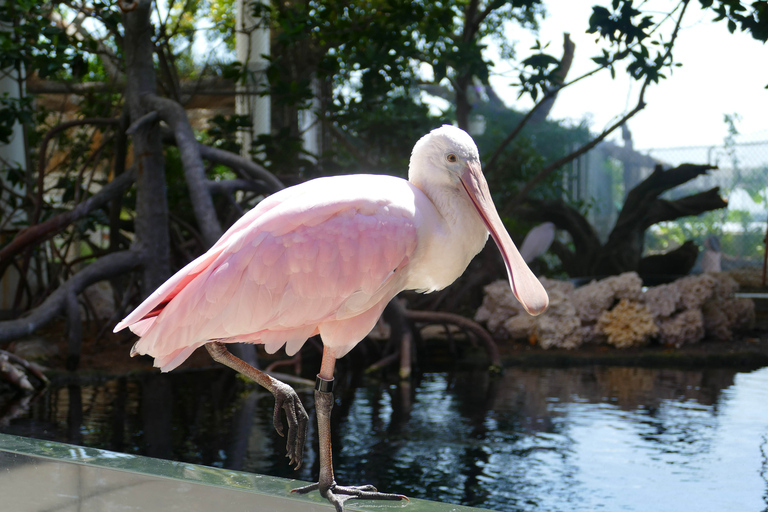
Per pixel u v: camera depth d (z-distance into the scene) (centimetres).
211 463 495
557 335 1086
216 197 1283
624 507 407
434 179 301
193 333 273
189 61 1435
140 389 796
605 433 582
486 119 2322
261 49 1391
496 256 1405
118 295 1202
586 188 2134
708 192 1681
